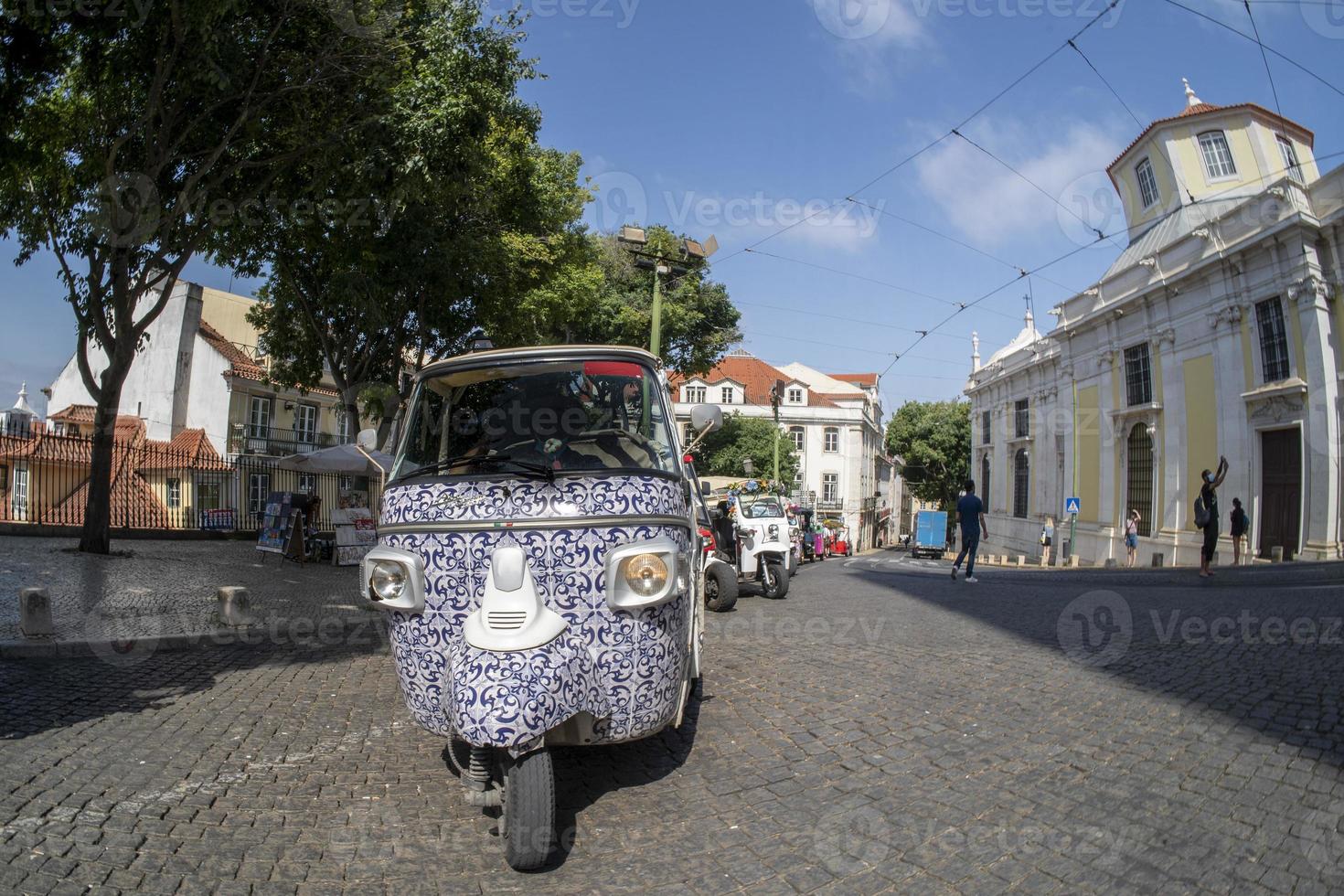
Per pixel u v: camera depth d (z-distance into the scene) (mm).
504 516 3551
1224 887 2857
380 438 17797
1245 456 22078
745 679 6324
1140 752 4207
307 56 12266
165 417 35250
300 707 5652
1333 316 19828
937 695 5602
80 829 3531
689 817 3744
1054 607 10164
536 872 3270
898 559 39281
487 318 17312
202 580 11820
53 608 8570
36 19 8609
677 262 17125
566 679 3330
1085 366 30672
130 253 13328
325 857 3404
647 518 3652
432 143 12312
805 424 61688
